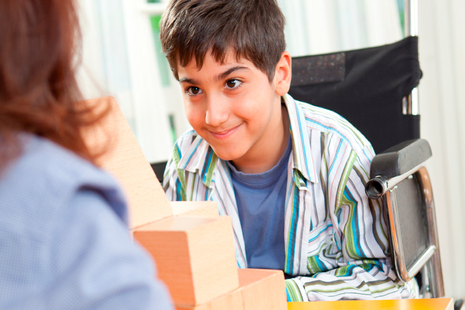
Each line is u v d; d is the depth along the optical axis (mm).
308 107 1115
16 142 314
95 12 1918
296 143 1006
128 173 539
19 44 334
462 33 1853
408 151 897
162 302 308
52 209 297
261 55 896
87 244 297
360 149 998
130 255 305
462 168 1902
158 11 2055
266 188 1055
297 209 1005
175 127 2148
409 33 1232
